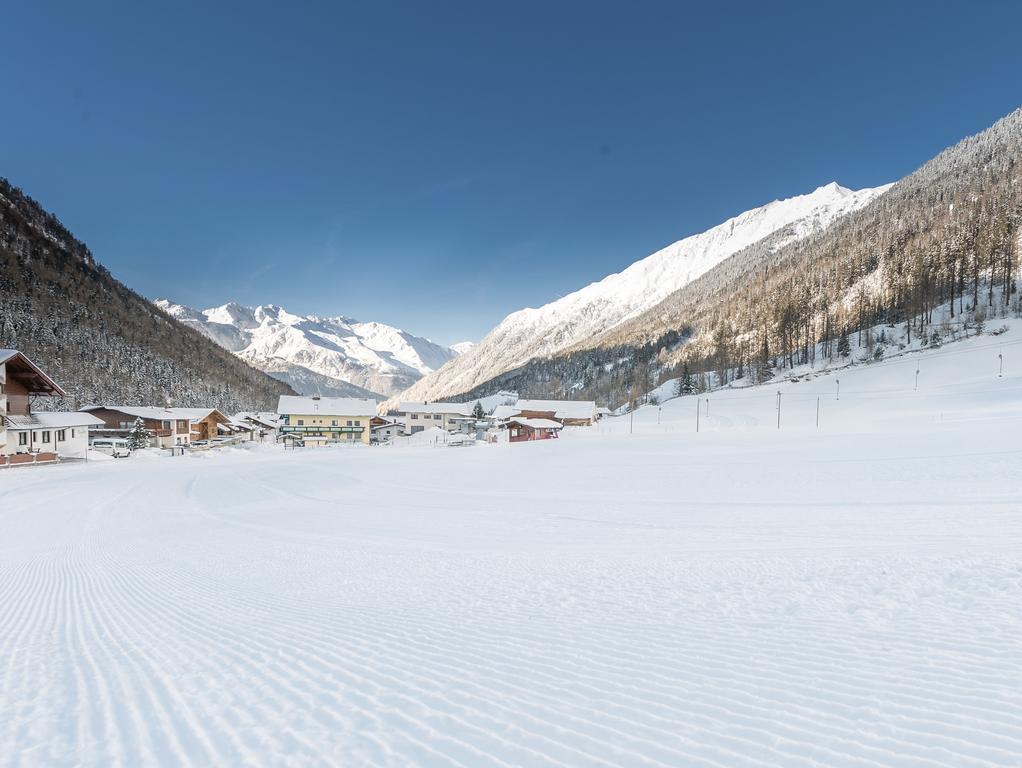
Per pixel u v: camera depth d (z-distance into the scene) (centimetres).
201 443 8106
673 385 13412
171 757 344
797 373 10662
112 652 591
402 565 1115
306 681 476
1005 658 442
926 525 1230
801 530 1308
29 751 354
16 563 1367
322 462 5425
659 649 520
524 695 427
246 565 1211
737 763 312
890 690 399
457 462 5000
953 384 7388
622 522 1689
